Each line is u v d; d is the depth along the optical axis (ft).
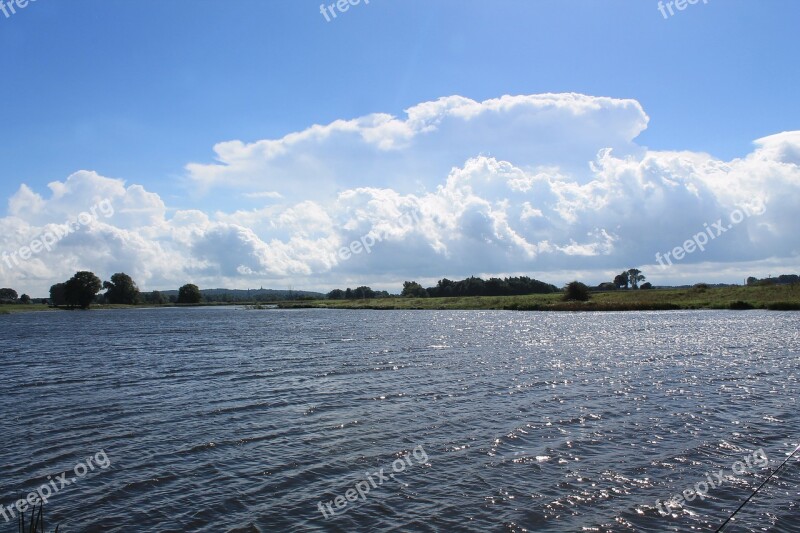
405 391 98.73
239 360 146.72
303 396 95.09
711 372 116.47
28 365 142.31
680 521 46.21
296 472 57.67
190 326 321.52
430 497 51.13
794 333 204.23
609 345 172.76
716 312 361.10
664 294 477.36
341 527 45.47
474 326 278.05
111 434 71.82
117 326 330.54
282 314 505.25
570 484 53.88
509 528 45.06
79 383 111.34
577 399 90.33
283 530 45.03
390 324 308.19
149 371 127.75
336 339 210.38
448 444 66.49
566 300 481.87
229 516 47.57
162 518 47.26
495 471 57.47
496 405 86.63
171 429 74.13
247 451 64.49
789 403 86.48
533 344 179.93
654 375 113.29
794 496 50.93
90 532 44.93
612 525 45.50
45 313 593.83
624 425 74.13
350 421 77.46
